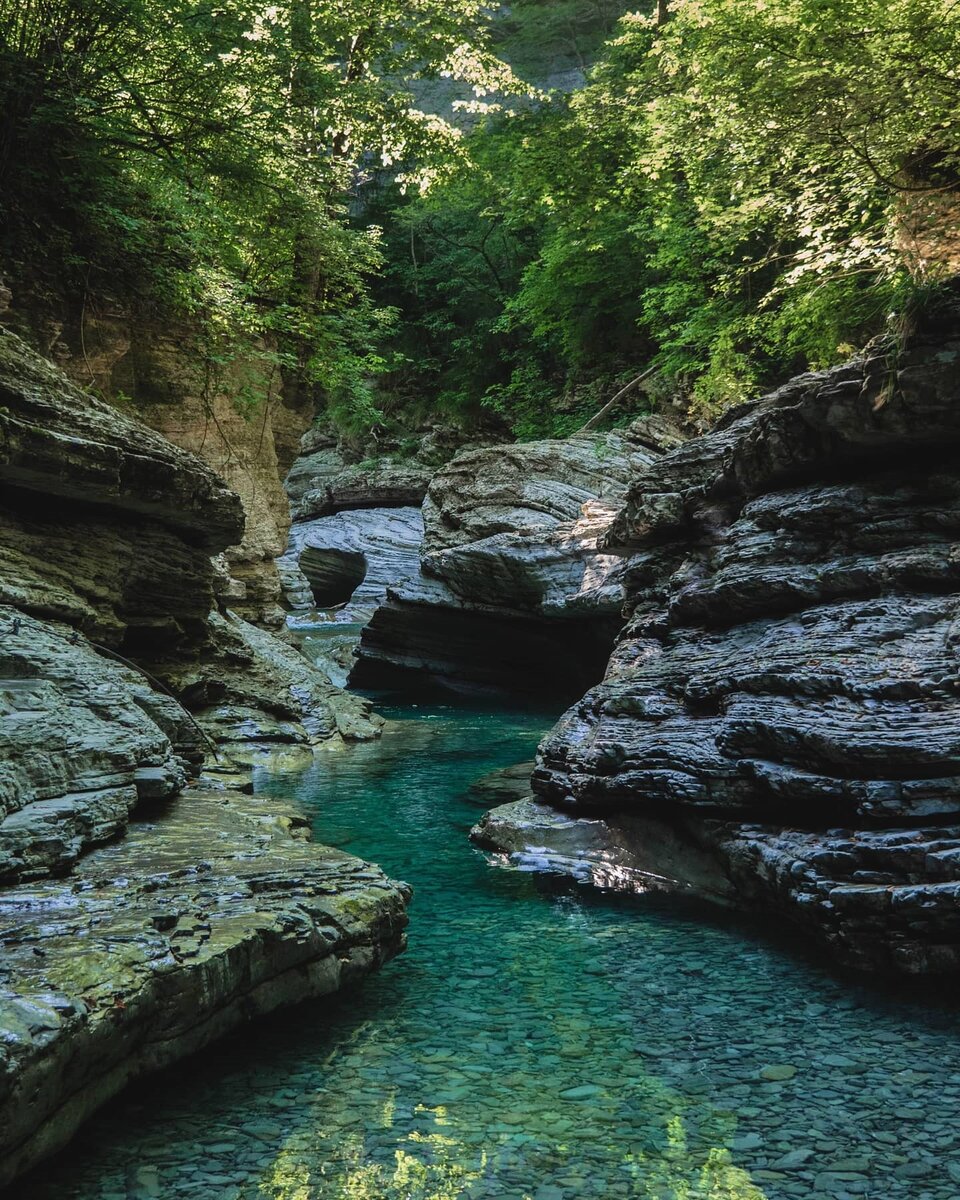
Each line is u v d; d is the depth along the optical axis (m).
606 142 22.88
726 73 11.92
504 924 6.94
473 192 30.81
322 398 41.34
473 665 21.53
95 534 9.72
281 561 37.97
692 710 8.35
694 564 10.30
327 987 5.45
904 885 5.92
